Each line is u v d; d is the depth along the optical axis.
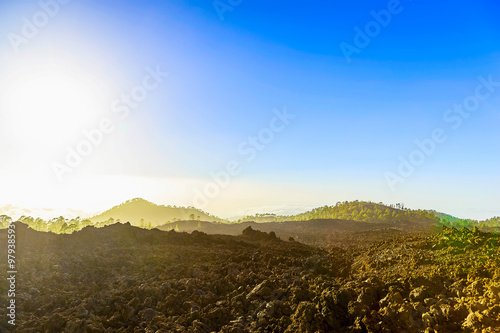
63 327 10.45
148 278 14.35
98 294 12.19
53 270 14.53
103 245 18.61
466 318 9.27
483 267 11.37
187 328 10.70
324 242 29.06
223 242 22.20
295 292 12.27
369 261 15.54
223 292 13.20
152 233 21.97
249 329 10.73
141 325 10.81
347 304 11.11
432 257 13.98
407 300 10.80
